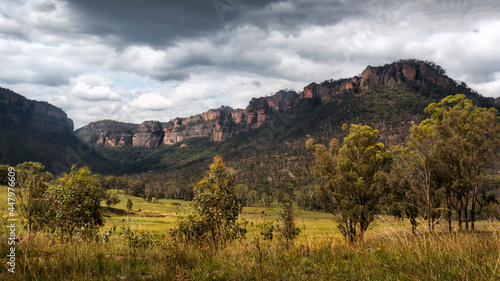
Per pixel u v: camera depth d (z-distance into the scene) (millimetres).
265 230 7941
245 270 4512
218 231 7996
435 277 3477
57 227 8094
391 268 4219
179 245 6379
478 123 24875
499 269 3465
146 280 4176
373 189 24297
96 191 9148
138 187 137500
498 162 24672
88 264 4594
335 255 5500
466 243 4812
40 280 3773
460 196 23000
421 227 5816
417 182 23250
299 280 4109
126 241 6797
